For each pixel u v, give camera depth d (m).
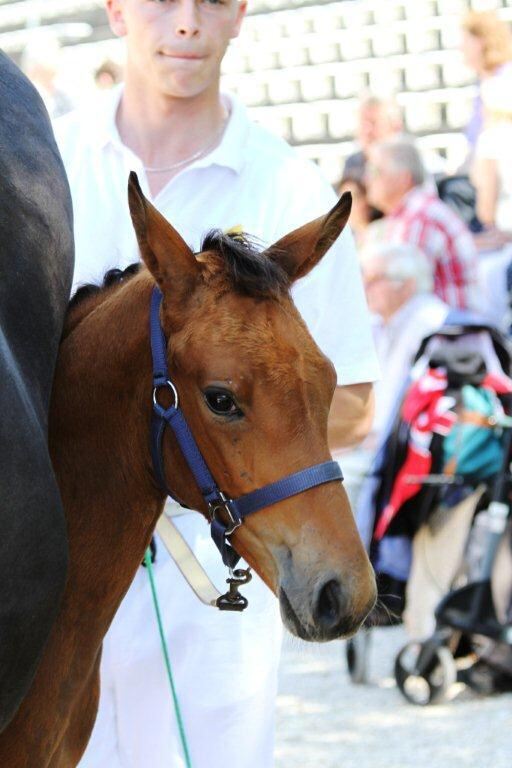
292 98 13.83
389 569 6.46
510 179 8.59
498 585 6.21
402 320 7.21
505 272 8.26
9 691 2.72
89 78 11.29
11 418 2.61
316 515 2.77
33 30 14.44
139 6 3.67
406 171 8.18
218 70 3.76
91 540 3.05
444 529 6.38
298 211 3.79
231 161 3.73
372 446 7.07
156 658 3.67
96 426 3.05
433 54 13.19
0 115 2.86
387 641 7.37
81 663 3.07
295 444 2.78
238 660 3.69
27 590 2.68
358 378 3.86
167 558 3.65
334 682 6.68
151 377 2.98
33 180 2.84
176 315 2.88
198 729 3.71
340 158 12.99
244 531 2.87
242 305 2.83
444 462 6.35
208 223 3.75
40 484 2.68
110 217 3.75
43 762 3.01
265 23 14.45
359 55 13.73
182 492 2.99
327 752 5.61
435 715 6.14
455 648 6.49
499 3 12.95
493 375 6.42
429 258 7.95
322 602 2.73
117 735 3.73
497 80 8.73
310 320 3.80
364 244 8.25
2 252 2.74
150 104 3.77
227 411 2.80
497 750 5.64
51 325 2.88
